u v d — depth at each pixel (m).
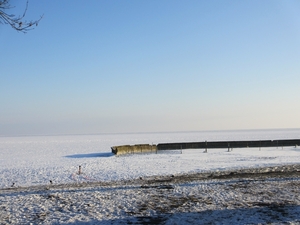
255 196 13.58
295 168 24.08
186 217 10.66
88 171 26.70
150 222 10.23
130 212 11.49
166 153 43.41
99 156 41.34
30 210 11.93
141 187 16.17
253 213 10.92
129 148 44.16
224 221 10.08
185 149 49.12
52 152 52.12
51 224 10.24
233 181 17.39
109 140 104.88
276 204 12.15
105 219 10.66
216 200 13.02
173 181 18.78
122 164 31.23
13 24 7.27
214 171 24.00
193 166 28.00
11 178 24.55
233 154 39.44
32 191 15.70
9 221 10.59
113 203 12.83
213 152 43.28
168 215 10.99
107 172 25.73
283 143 47.84
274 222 9.80
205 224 9.82
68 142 94.75
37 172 27.16
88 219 10.70
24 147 70.06
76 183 20.11
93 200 13.34
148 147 46.09
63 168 29.09
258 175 20.44
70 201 13.23
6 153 52.06
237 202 12.60
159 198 13.59
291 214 10.71
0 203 13.01
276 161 29.95
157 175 22.91
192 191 14.86
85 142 91.69
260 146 47.25
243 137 104.69
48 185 19.41
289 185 15.92
